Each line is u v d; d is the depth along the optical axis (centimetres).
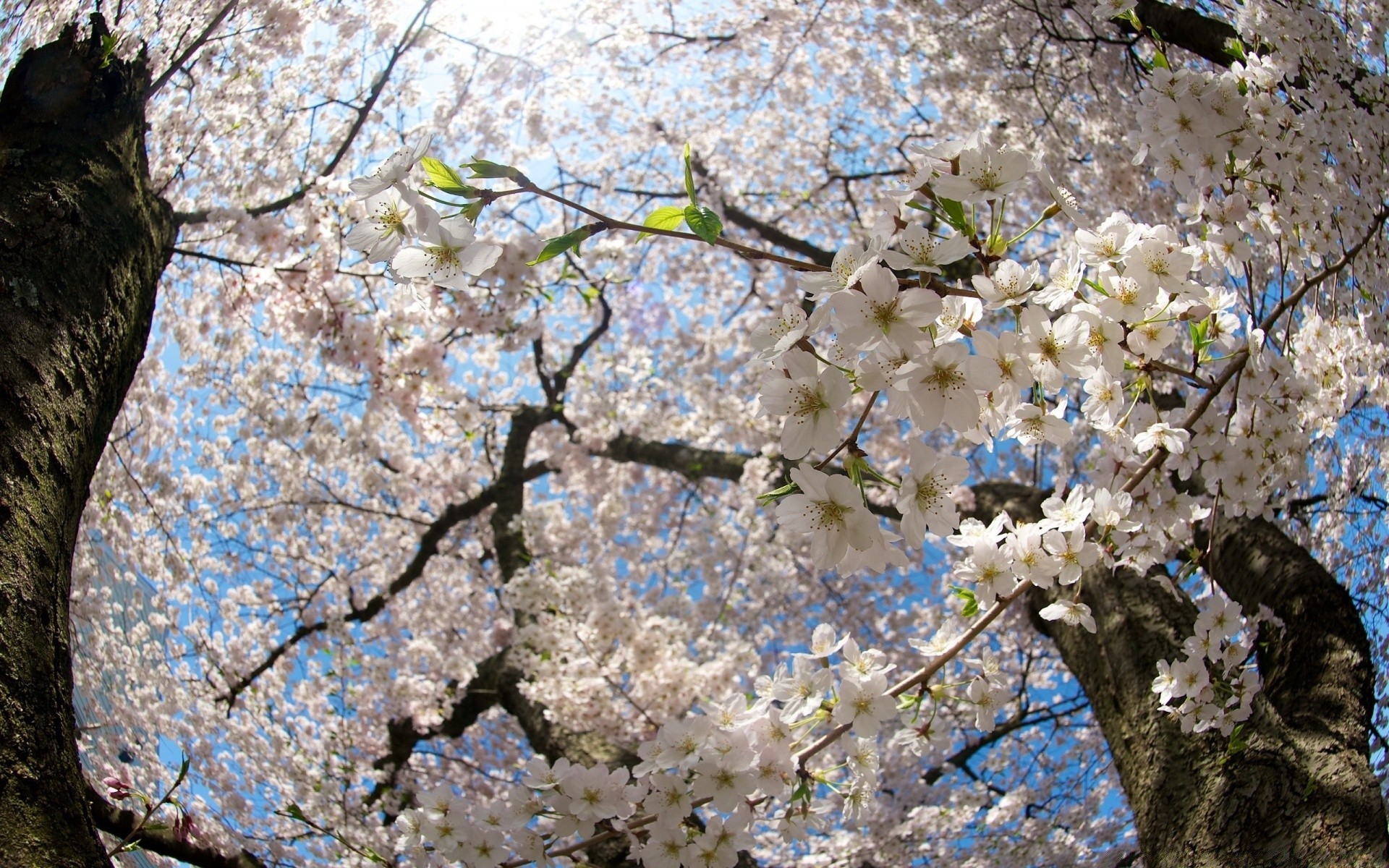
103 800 263
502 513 671
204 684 614
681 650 507
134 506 598
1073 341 137
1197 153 194
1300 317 284
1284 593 306
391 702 617
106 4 374
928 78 593
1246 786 229
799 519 129
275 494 684
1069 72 512
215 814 546
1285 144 196
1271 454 189
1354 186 235
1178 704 266
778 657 755
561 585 510
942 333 135
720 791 158
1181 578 196
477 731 691
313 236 442
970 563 173
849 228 760
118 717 551
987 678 170
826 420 125
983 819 667
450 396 545
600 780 171
